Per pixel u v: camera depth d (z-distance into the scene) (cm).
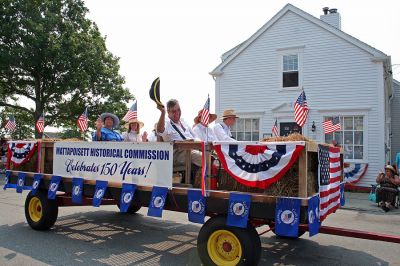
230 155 430
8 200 979
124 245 567
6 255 509
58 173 627
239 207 417
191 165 500
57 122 2417
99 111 2153
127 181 525
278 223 394
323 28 1416
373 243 596
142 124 803
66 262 482
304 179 388
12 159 713
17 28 1875
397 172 986
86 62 2058
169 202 496
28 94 2172
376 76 1323
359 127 1359
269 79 1518
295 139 419
